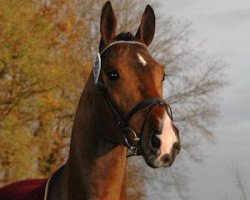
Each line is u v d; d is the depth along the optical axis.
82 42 25.36
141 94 4.04
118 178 4.30
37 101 19.59
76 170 4.34
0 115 19.84
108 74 4.15
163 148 3.75
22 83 19.38
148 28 4.57
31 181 5.85
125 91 4.07
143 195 28.95
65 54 22.47
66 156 24.52
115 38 4.40
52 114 20.81
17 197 5.21
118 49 4.25
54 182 4.66
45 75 18.86
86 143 4.29
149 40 4.57
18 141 18.84
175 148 3.81
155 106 3.93
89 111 4.31
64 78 19.97
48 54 19.25
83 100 4.40
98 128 4.25
